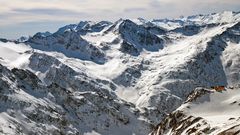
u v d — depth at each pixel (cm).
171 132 13700
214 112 13712
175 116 14475
